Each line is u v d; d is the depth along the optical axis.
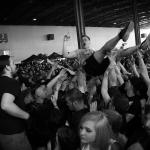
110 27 31.14
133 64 4.37
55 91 3.79
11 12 19.73
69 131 2.56
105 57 3.16
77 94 2.85
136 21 16.62
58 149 2.58
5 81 2.81
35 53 25.55
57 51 26.73
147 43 3.40
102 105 3.35
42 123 3.24
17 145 2.86
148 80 3.30
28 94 3.79
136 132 2.03
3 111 2.81
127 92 3.33
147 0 21.45
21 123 2.88
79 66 4.41
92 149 2.04
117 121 2.36
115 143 2.13
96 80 3.86
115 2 20.83
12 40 24.39
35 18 22.89
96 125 1.99
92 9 22.20
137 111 2.89
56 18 23.72
